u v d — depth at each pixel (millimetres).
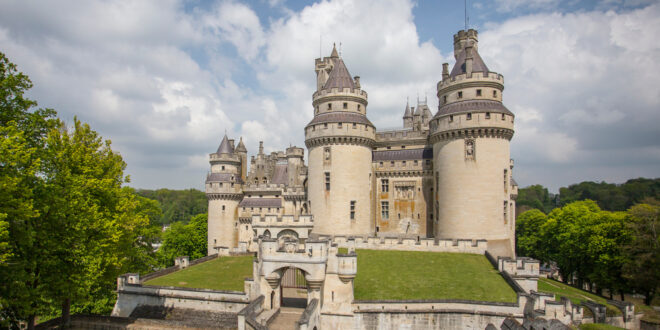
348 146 52906
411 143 58688
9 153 20375
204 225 88375
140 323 31109
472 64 51312
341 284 30734
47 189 25172
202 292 34812
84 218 26000
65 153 27719
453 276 36562
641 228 51688
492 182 46531
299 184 74000
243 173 79750
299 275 37156
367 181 54406
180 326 30266
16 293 22672
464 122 47219
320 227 53062
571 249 63156
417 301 30438
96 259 26406
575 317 34125
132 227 32344
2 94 23109
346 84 55344
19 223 23641
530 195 176875
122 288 37406
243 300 33250
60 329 30562
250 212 71812
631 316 40812
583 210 69938
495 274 37062
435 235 52281
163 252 80188
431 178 55719
